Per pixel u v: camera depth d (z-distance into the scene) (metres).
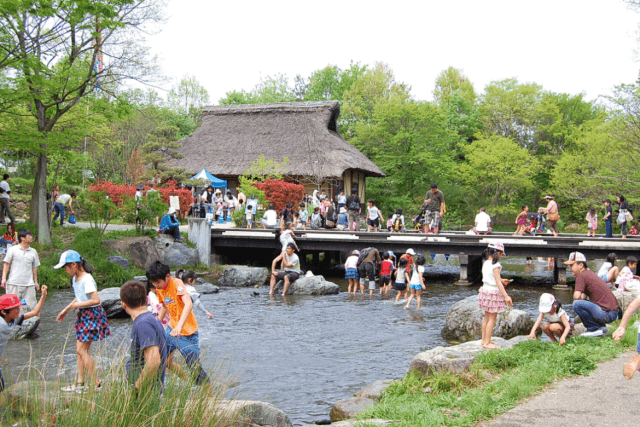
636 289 10.09
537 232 24.88
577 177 33.25
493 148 41.88
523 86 49.38
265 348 9.77
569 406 5.16
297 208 30.19
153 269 5.85
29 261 9.65
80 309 6.22
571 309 14.04
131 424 3.81
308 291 16.31
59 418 3.83
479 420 4.90
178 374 4.84
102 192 19.61
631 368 4.23
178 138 47.47
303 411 6.72
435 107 43.56
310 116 39.38
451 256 30.12
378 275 19.19
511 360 6.76
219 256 21.64
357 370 8.48
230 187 35.94
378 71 56.59
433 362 6.79
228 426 4.41
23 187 32.19
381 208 44.06
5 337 5.20
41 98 17.06
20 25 15.64
